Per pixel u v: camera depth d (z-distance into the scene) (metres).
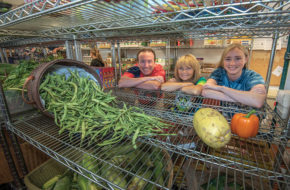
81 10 0.61
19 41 1.60
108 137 0.58
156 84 0.98
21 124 0.68
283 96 0.84
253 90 0.83
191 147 0.50
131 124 0.59
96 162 0.51
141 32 0.99
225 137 0.44
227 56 1.00
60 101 0.70
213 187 0.52
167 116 0.68
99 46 3.43
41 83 0.77
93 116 0.63
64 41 1.50
